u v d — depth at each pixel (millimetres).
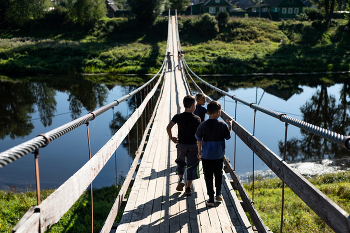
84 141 14961
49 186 9789
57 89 30141
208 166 3809
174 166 5383
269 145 14398
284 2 65000
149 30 57781
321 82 33344
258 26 56812
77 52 45219
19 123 18859
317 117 20250
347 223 1466
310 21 60188
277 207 7711
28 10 59312
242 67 39906
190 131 4129
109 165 11984
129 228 3326
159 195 4191
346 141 1475
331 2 60719
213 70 39719
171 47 39750
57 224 6625
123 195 4074
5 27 61094
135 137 15414
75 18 58875
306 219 6707
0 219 6840
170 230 3293
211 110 3758
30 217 1351
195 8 72312
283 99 25281
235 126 4488
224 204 3928
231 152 13695
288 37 53688
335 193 8664
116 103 3730
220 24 57875
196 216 3600
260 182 10398
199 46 49156
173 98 14273
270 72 40156
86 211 7555
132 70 40656
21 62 40750
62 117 20297
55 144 14492
